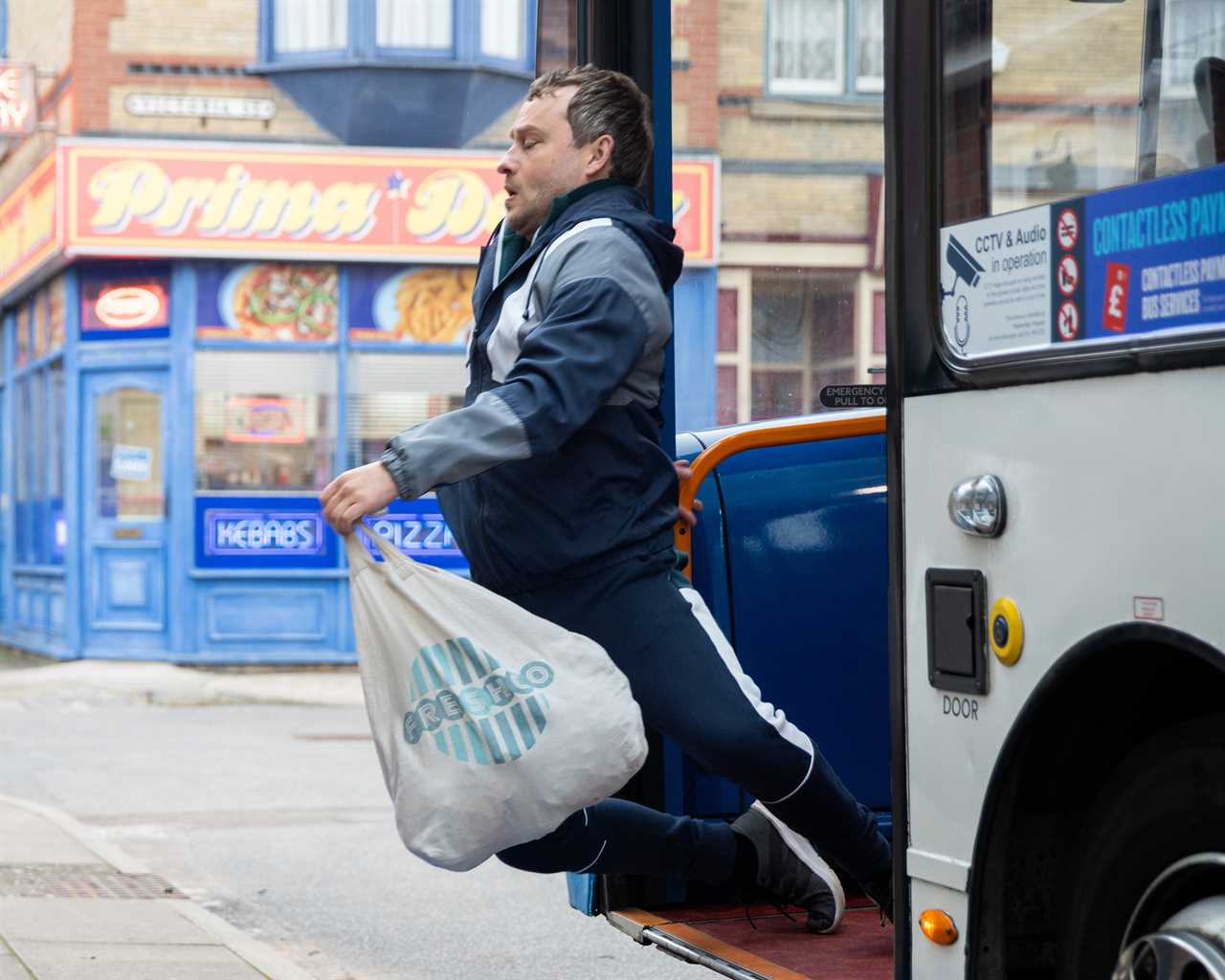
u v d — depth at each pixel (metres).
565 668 4.79
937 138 4.02
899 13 4.15
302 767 15.30
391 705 4.80
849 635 6.56
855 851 5.27
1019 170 3.77
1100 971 3.76
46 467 25.70
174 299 23.39
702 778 6.31
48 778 14.45
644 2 6.29
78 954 7.51
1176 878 3.55
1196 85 3.33
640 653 5.00
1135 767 3.71
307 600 23.58
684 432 6.70
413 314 23.72
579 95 5.14
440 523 23.09
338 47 23.08
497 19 23.39
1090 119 3.60
